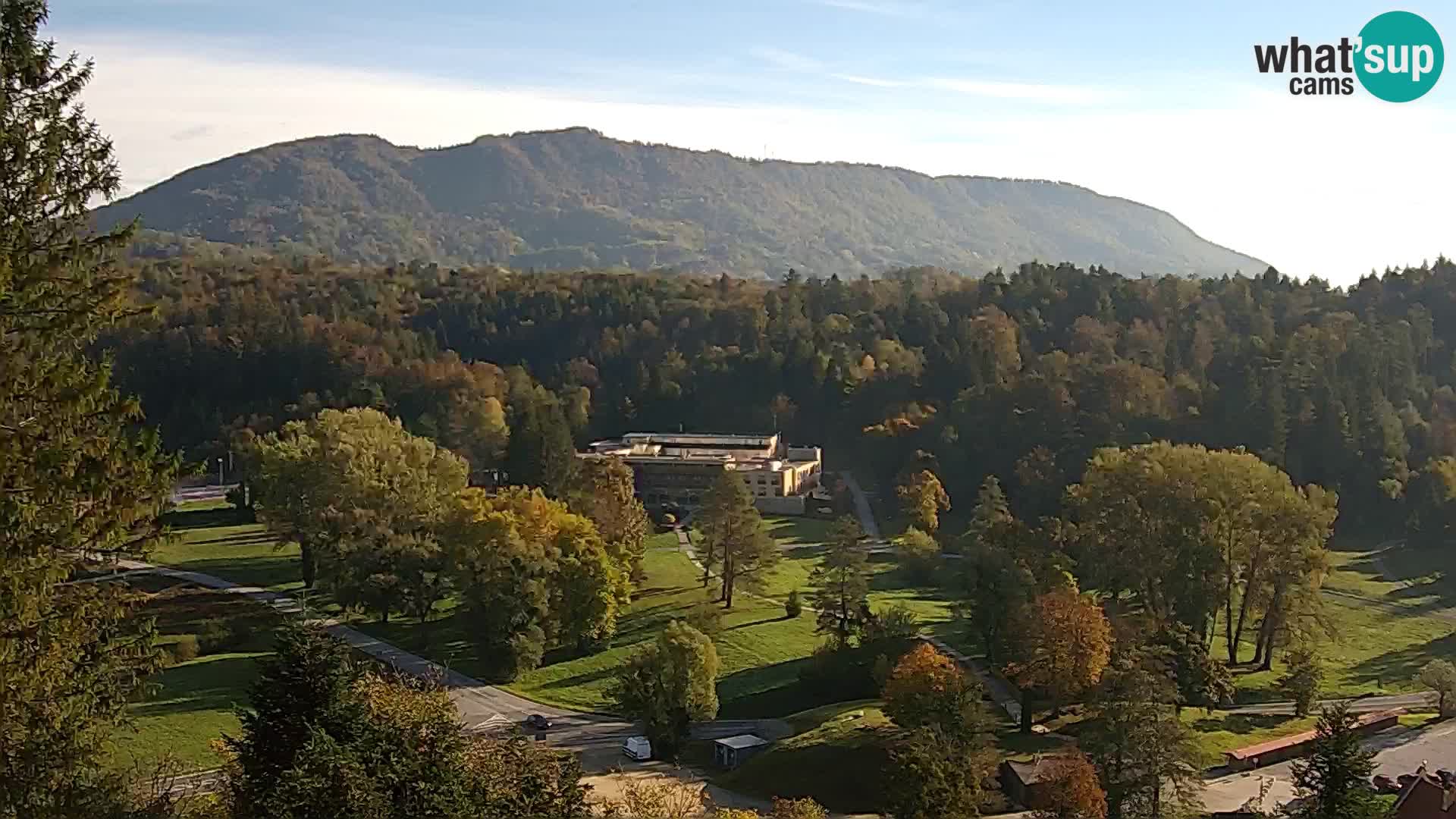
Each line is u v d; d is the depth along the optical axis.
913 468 136.50
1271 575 77.06
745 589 98.81
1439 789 40.19
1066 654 60.59
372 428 97.50
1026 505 121.31
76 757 24.77
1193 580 75.44
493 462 138.75
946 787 45.66
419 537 87.75
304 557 96.75
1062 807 47.28
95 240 24.22
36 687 23.52
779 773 59.09
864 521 132.62
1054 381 137.75
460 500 89.69
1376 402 131.62
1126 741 50.81
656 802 46.75
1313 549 77.12
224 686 71.12
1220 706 69.38
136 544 25.27
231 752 38.38
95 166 24.45
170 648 77.38
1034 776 53.56
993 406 139.88
